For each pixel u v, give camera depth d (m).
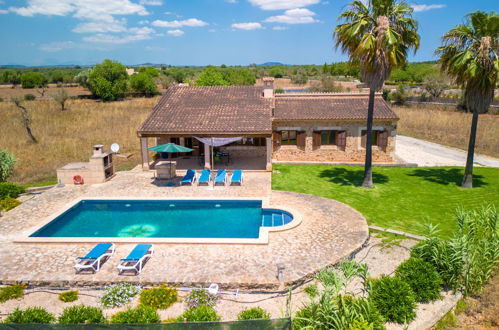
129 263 12.02
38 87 92.25
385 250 13.12
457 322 9.24
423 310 9.59
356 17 17.77
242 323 7.32
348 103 27.03
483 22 17.17
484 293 10.31
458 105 48.75
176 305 9.98
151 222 16.09
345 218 15.79
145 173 23.23
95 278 11.06
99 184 20.98
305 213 16.42
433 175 22.70
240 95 27.44
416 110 49.09
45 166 25.12
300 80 100.88
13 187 19.19
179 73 104.62
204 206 18.05
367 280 9.49
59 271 11.50
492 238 10.83
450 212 16.61
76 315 8.79
